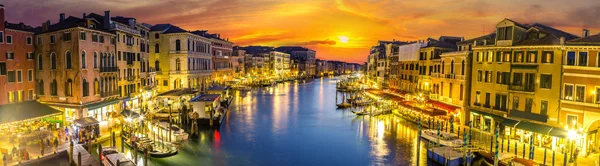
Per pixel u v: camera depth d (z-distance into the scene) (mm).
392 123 46562
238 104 66812
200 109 44188
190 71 65000
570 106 29219
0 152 25484
